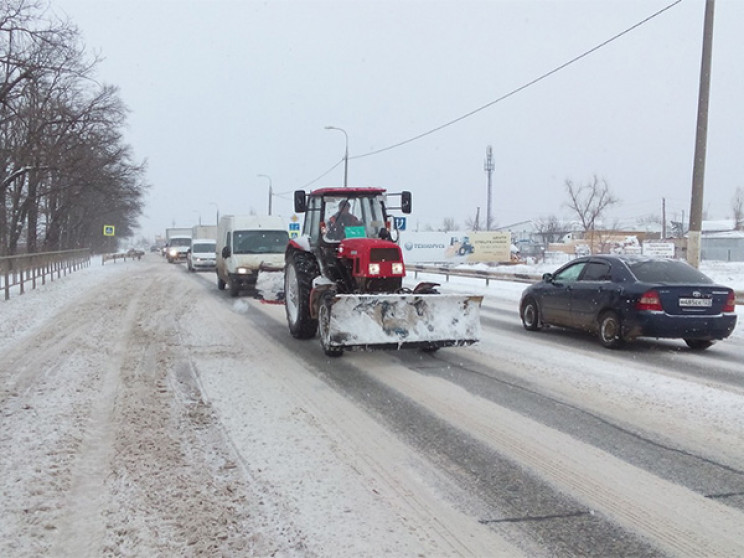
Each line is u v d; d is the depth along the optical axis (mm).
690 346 9539
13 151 25875
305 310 9445
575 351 9117
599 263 9961
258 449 4832
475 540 3477
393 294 8172
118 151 34094
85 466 4461
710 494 4094
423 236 35312
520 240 68500
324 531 3549
